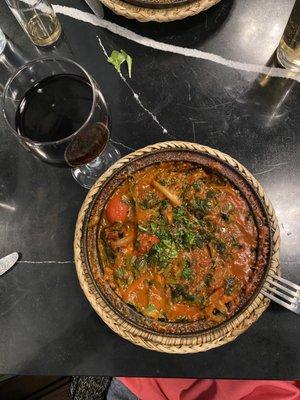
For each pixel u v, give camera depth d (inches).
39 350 14.6
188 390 17.5
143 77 16.6
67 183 16.0
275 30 16.6
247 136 15.7
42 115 13.6
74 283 15.1
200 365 14.0
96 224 13.9
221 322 13.1
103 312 13.4
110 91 16.6
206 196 14.1
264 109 15.9
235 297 13.3
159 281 13.6
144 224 13.9
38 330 14.8
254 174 15.3
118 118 16.3
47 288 15.1
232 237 13.7
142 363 14.2
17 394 17.3
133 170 14.1
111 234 13.9
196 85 16.4
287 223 14.8
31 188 16.1
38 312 14.9
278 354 13.9
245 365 13.9
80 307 14.9
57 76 13.8
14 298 15.1
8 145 16.5
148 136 16.1
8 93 13.6
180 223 14.0
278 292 13.2
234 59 16.5
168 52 16.8
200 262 13.6
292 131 15.6
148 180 14.4
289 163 15.4
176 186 14.3
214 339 12.9
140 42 16.9
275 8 16.8
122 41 17.0
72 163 13.7
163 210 14.1
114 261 13.9
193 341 12.9
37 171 16.2
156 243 13.8
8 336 14.9
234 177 13.9
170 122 16.1
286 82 16.1
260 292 13.2
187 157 14.1
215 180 14.2
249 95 16.1
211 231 13.9
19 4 17.3
